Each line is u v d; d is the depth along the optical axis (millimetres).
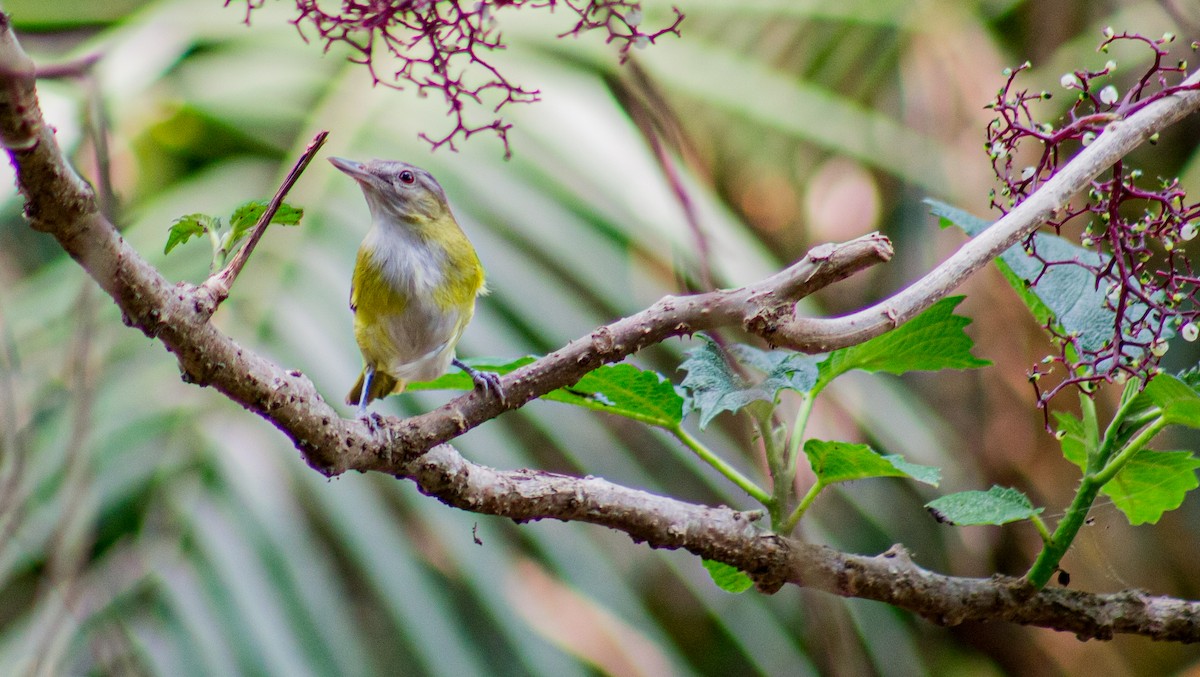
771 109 3314
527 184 3234
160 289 2844
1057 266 3064
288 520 3176
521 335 3219
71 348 3158
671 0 3264
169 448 3176
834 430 3266
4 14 2346
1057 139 3037
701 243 3033
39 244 3295
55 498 3135
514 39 3264
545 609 3301
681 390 3051
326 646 3162
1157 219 3031
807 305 3295
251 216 3023
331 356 3189
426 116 3246
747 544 3047
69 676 3135
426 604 3182
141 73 3248
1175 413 3033
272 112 3250
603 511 3045
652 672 3301
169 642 3148
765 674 3273
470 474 3039
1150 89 3119
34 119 2416
